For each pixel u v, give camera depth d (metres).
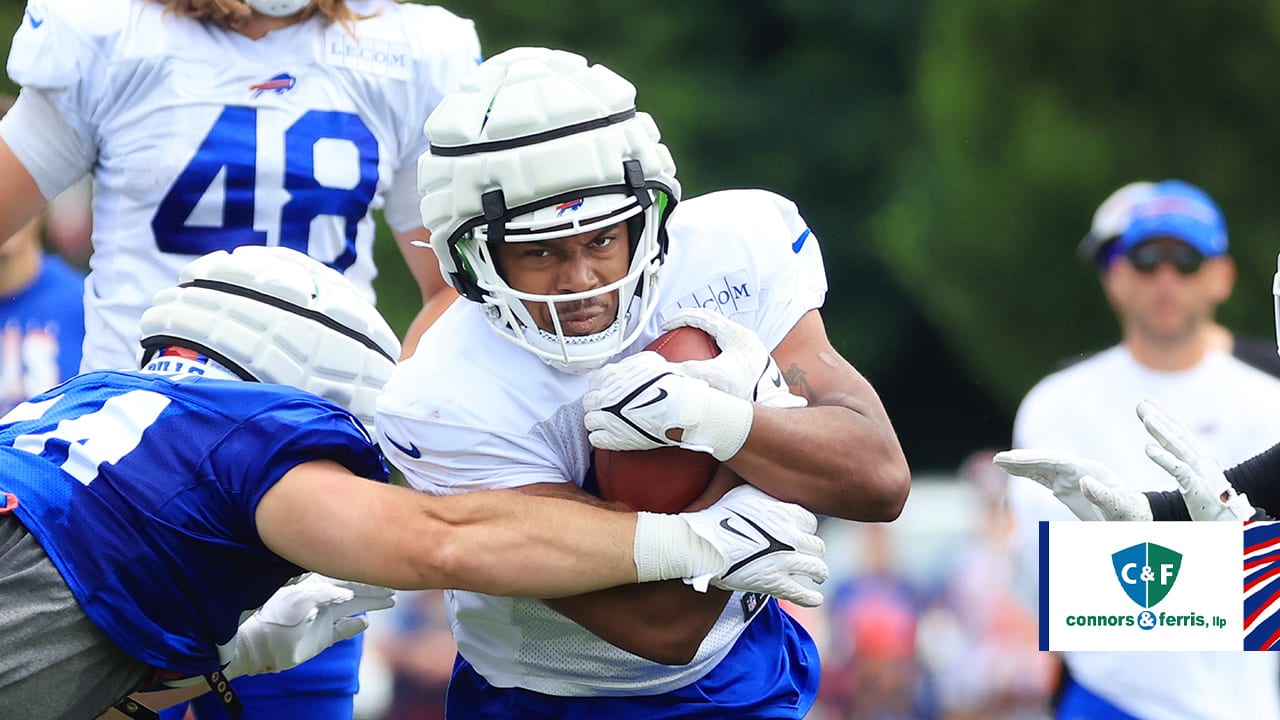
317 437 10.56
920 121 49.47
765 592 10.55
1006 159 44.31
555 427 10.97
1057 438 18.58
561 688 11.41
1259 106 42.81
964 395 56.16
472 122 10.49
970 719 29.14
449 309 11.41
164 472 10.54
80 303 20.02
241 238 12.99
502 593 10.41
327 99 13.11
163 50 12.81
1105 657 17.38
